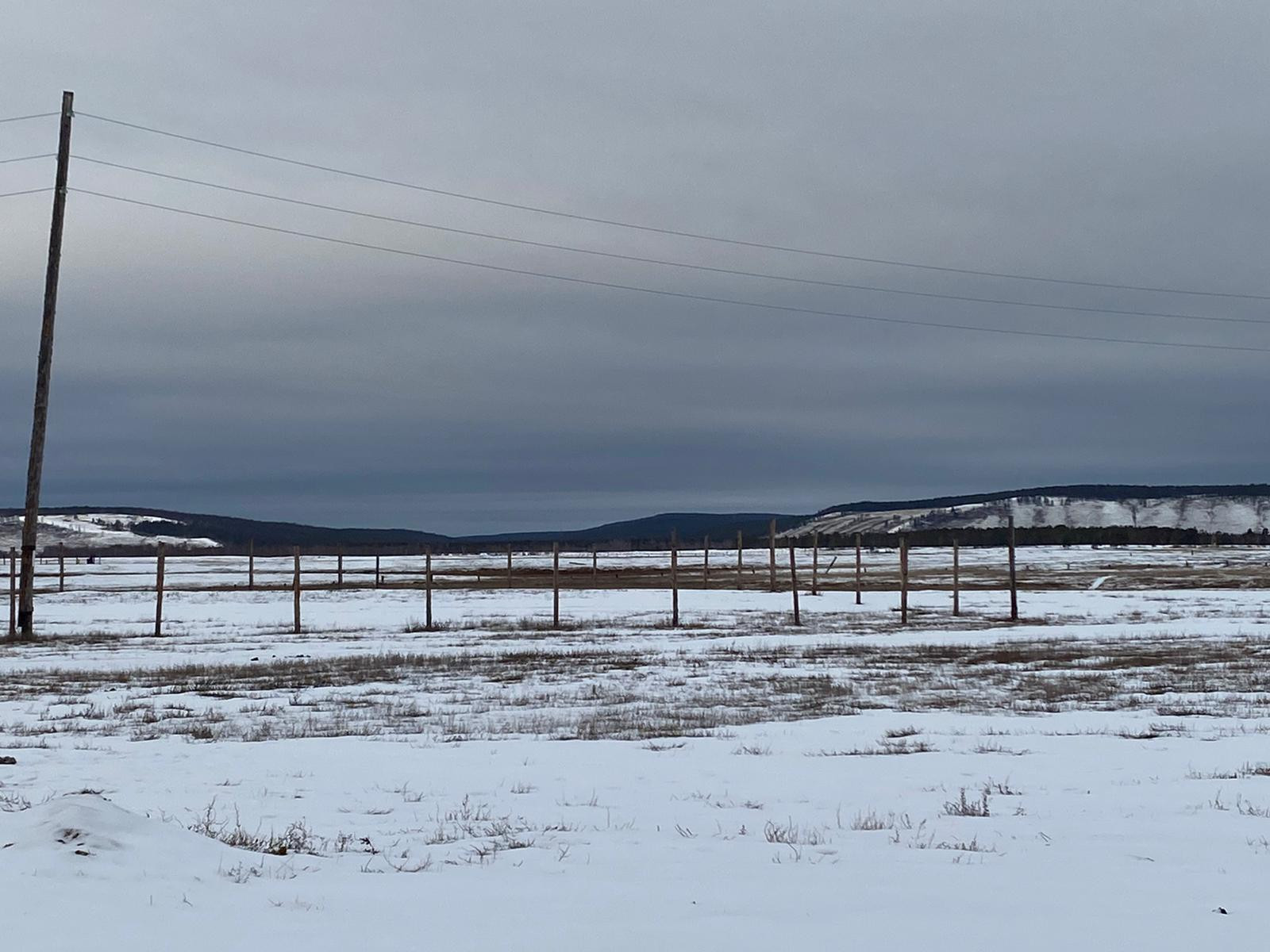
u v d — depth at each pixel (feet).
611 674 105.60
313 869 31.27
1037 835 36.60
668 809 42.32
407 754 57.98
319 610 219.00
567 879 30.17
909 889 28.55
